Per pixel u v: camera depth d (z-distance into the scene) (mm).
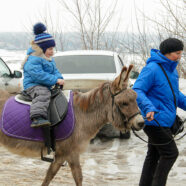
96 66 8617
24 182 5406
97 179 5824
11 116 4449
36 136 4398
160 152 4516
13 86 9766
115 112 4422
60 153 4500
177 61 4562
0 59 10383
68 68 8547
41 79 4441
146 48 15703
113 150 7578
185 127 9320
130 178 5914
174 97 4559
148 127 4539
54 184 5426
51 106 4441
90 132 4578
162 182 4434
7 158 6824
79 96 4621
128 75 4332
